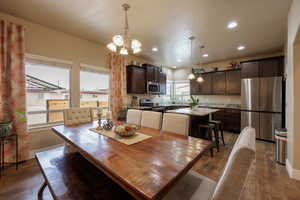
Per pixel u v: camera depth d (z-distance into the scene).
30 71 2.70
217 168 2.30
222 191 0.69
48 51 2.80
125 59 4.44
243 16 2.35
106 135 1.72
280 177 2.04
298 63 1.94
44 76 2.87
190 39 3.30
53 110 2.99
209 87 5.24
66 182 1.26
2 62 2.26
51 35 2.84
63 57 3.02
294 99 1.97
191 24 2.63
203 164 2.43
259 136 3.79
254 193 1.72
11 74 2.32
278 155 2.50
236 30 2.85
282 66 3.59
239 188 0.69
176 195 1.06
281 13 2.25
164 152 1.24
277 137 2.52
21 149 2.40
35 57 2.63
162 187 0.78
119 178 0.87
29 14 2.35
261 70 3.87
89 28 2.83
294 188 1.80
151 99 5.64
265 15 2.31
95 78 3.71
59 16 2.41
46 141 2.84
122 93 4.11
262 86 3.73
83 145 1.39
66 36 3.06
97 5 2.10
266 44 3.59
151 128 2.12
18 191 1.72
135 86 4.43
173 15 2.34
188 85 6.47
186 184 1.19
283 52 3.92
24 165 2.33
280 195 1.68
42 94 2.86
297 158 1.98
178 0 1.97
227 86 4.83
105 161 1.07
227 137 3.99
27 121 2.49
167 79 6.54
